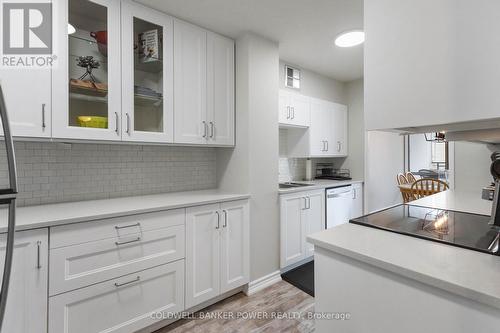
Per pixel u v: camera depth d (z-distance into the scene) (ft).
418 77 2.77
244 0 6.21
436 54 2.63
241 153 7.89
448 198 6.48
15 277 4.19
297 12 6.73
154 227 5.74
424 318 2.56
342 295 3.29
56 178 6.04
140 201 6.36
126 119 5.97
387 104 3.02
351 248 3.13
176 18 6.82
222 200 6.92
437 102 2.64
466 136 3.93
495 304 2.06
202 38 7.32
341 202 10.97
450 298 2.39
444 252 2.99
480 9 2.34
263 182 8.06
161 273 5.85
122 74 5.91
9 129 2.27
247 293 7.63
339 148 12.45
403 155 14.90
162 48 6.55
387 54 3.01
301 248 9.24
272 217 8.35
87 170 6.46
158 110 6.64
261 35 7.96
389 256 2.88
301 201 9.26
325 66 10.89
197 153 8.46
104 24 5.70
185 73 6.94
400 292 2.74
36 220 4.45
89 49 5.66
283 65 10.29
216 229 6.86
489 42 2.30
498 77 2.25
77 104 5.55
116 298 5.26
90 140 5.53
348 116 13.14
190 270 6.35
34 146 5.77
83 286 4.85
